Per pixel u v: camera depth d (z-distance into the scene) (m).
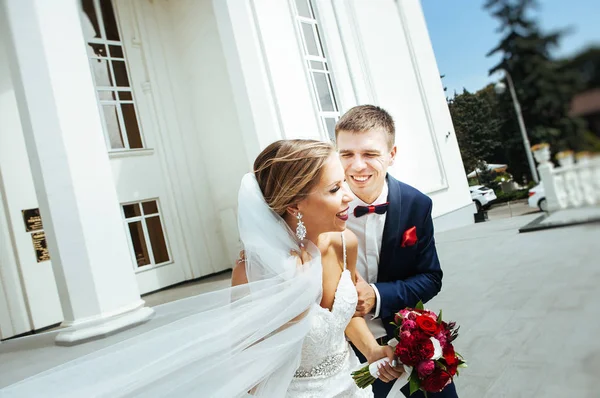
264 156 1.30
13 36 4.82
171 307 1.32
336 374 1.29
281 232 1.23
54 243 4.79
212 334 1.14
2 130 7.22
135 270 8.41
